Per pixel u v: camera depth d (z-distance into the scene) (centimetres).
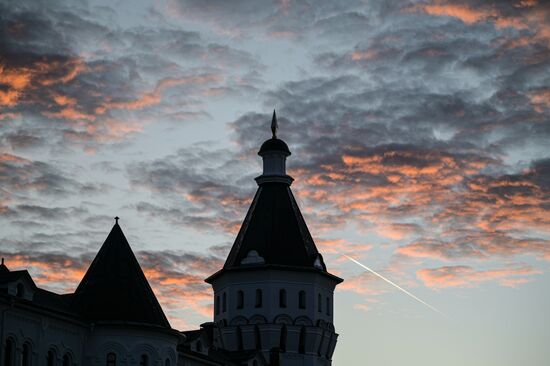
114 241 9431
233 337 12431
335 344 12875
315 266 12612
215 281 12962
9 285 8031
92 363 8750
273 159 13300
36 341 8212
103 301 8956
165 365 9119
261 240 12725
